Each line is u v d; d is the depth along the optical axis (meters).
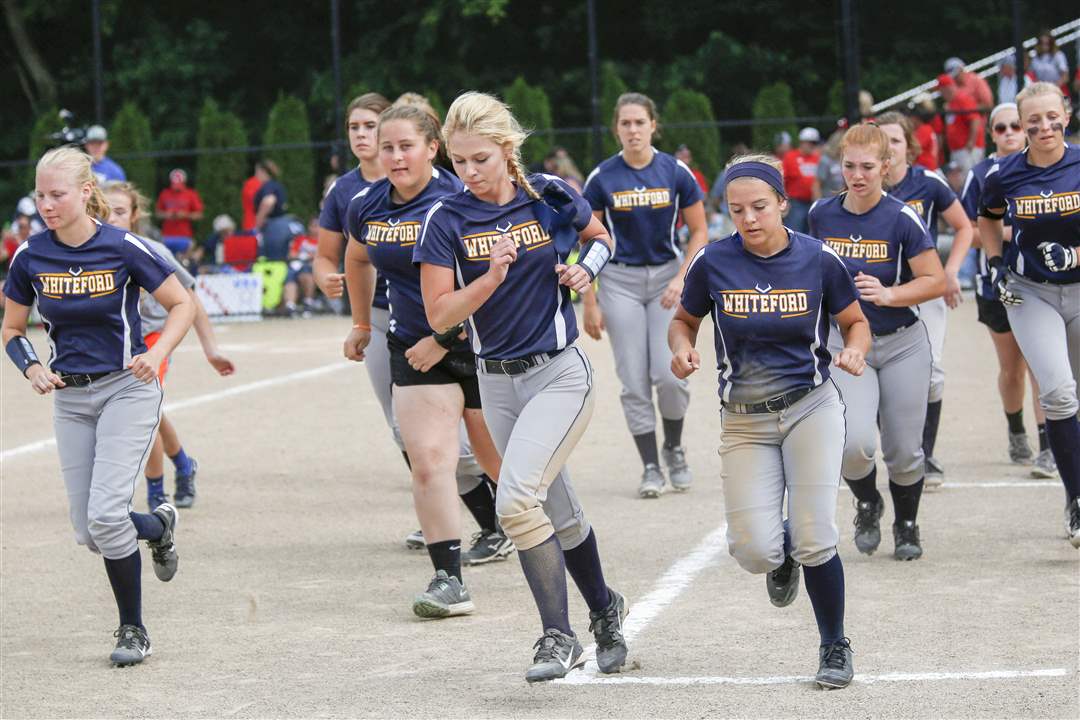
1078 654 17.56
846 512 26.67
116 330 19.36
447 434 20.78
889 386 22.42
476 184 17.16
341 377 47.38
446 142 17.31
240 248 70.12
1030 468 29.89
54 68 112.00
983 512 25.91
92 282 19.14
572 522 17.55
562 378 17.56
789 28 103.06
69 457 19.53
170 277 19.53
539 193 17.66
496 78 104.88
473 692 17.08
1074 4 82.62
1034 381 28.59
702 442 34.28
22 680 18.19
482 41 105.44
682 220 29.12
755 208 16.47
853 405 22.00
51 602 22.09
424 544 24.92
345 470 32.41
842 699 16.23
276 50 109.88
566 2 106.50
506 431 18.00
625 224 28.30
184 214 74.94
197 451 34.97
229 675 18.11
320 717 16.36
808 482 16.77
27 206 72.81
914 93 80.25
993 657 17.58
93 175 19.61
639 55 107.19
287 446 35.47
